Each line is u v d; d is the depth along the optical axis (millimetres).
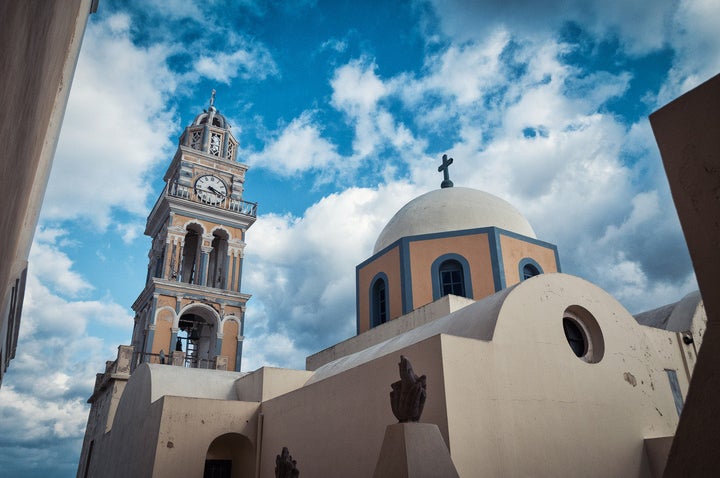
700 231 3818
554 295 10000
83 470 21797
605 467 8828
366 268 18516
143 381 15875
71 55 5262
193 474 12492
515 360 8812
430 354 8273
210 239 28078
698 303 14109
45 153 5145
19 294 6238
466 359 8273
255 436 13547
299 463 11312
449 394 7809
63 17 3299
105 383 20297
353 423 9695
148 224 30453
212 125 32656
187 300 25703
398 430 6113
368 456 9039
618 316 10625
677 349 12648
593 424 9062
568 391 9078
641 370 10273
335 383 10586
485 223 17406
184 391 15367
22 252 5500
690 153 3998
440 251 16484
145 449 13430
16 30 1795
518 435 8188
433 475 5824
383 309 17422
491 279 15578
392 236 18516
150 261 28891
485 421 7969
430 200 18938
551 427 8570
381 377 9211
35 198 5359
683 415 3477
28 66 2266
